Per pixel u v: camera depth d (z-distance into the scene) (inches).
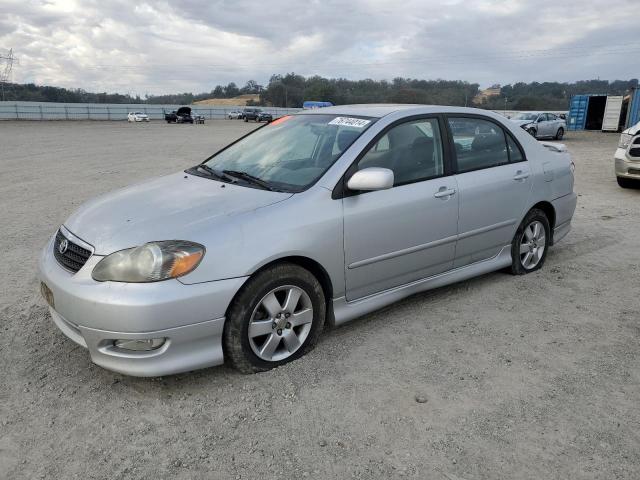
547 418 106.7
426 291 172.9
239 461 94.3
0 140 979.3
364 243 136.2
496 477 90.5
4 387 117.5
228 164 156.6
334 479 89.8
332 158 137.3
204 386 117.8
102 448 97.7
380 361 129.2
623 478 90.4
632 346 137.8
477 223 166.2
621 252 221.8
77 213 135.5
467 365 127.6
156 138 1077.1
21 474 90.9
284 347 128.2
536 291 176.1
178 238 111.4
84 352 133.3
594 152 714.8
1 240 239.3
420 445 98.5
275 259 118.6
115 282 107.0
